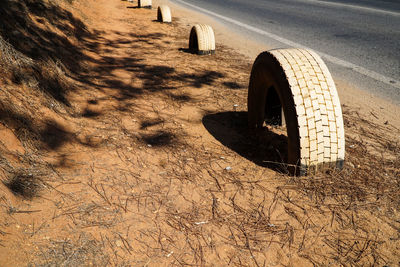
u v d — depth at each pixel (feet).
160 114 15.96
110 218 9.11
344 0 67.36
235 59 26.40
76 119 14.30
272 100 15.05
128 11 46.16
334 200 10.20
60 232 8.48
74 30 26.11
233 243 8.54
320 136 10.62
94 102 16.39
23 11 20.03
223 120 15.78
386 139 14.20
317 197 10.32
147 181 10.83
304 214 9.61
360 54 27.48
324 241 8.67
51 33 21.17
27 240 8.09
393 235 8.87
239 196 10.31
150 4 49.57
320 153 10.79
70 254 7.86
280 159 12.41
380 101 18.29
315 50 28.76
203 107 17.17
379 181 11.08
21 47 16.17
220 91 19.52
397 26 39.04
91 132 13.60
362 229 9.08
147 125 14.74
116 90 18.43
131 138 13.50
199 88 19.81
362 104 17.89
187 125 15.05
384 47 29.63
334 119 10.72
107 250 8.09
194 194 10.32
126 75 21.09
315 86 10.80
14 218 8.60
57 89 15.65
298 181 10.94
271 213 9.62
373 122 15.84
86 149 12.37
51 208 9.26
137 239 8.49
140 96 17.94
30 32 18.57
